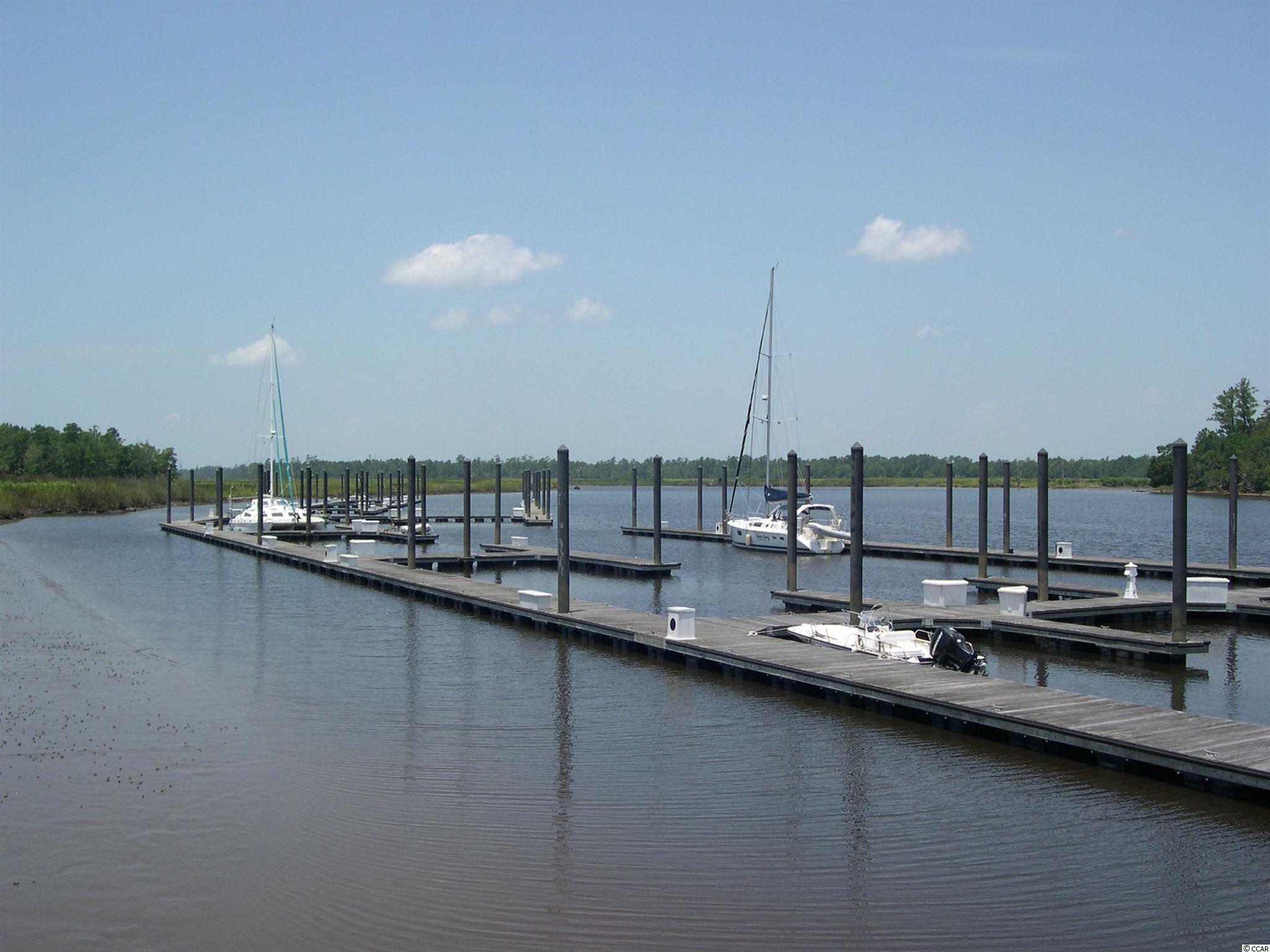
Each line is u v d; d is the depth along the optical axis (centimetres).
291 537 6838
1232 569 3922
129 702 1950
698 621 2702
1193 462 13612
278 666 2347
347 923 1025
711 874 1157
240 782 1466
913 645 2242
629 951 972
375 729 1778
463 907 1065
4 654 2423
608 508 13112
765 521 6012
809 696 2050
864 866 1179
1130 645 2409
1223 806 1375
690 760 1602
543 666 2359
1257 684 2233
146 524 8650
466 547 4759
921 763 1580
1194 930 1030
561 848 1227
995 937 1012
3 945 973
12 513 9294
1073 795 1423
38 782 1454
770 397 5997
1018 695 1798
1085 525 8912
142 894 1089
